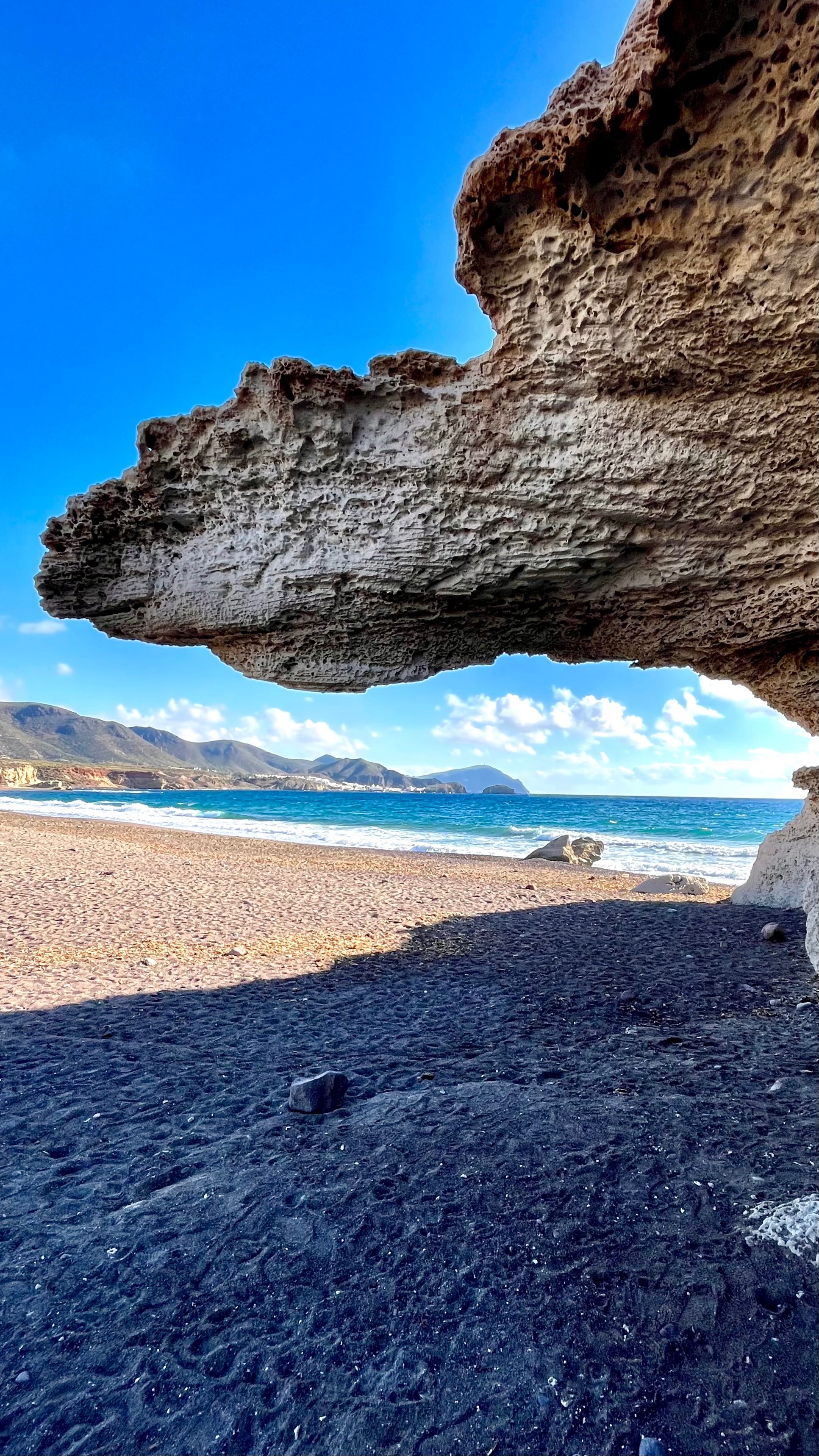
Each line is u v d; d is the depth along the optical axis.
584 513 4.96
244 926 11.47
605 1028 6.49
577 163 3.90
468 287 4.63
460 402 4.88
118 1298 2.87
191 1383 2.46
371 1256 3.06
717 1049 5.66
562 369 4.57
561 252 4.23
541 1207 3.34
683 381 4.43
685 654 6.39
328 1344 2.61
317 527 5.51
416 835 35.00
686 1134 3.96
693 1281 2.82
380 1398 2.38
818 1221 3.06
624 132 3.76
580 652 6.52
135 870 17.23
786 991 7.47
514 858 23.72
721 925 11.52
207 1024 6.70
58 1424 2.31
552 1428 2.24
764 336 4.09
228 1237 3.23
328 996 7.80
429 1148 3.94
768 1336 2.54
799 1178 3.44
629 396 4.57
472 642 6.24
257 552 5.73
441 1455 2.17
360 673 6.45
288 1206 3.44
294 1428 2.28
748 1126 4.05
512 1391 2.38
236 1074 5.41
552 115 3.86
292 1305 2.80
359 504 5.35
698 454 4.63
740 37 3.45
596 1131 4.04
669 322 4.17
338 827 39.22
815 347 4.08
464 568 5.39
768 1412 2.27
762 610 5.45
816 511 4.73
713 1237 3.07
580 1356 2.50
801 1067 5.09
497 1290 2.83
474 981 8.45
